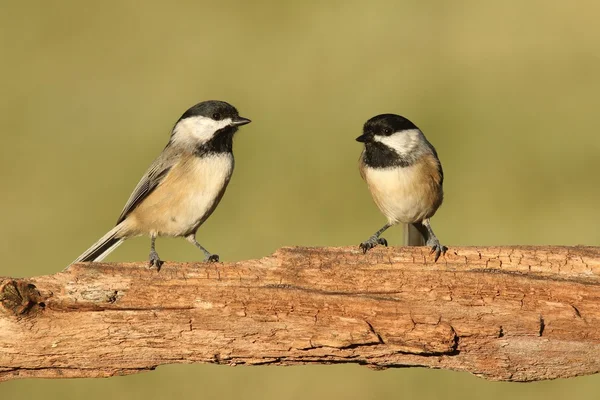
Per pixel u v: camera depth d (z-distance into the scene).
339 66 18.58
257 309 6.93
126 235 8.97
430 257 7.02
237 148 15.82
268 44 19.55
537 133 15.95
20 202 14.48
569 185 14.32
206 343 6.95
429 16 20.27
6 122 17.09
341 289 7.00
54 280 6.93
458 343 6.93
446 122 16.56
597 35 19.25
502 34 19.66
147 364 7.02
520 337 6.86
